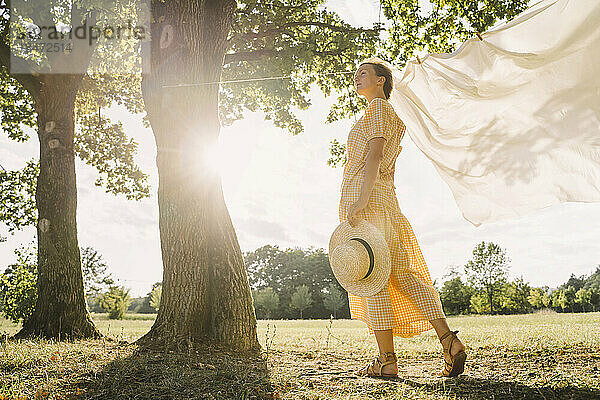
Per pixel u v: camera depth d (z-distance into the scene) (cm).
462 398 315
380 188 412
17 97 1298
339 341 787
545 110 445
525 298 4688
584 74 425
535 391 331
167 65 671
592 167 430
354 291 399
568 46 423
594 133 427
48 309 864
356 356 572
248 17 1107
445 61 486
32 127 1334
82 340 756
